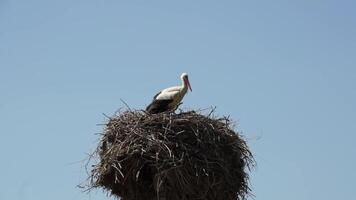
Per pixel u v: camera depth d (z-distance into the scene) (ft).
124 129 58.34
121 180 58.08
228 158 59.52
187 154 56.95
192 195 56.95
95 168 58.34
